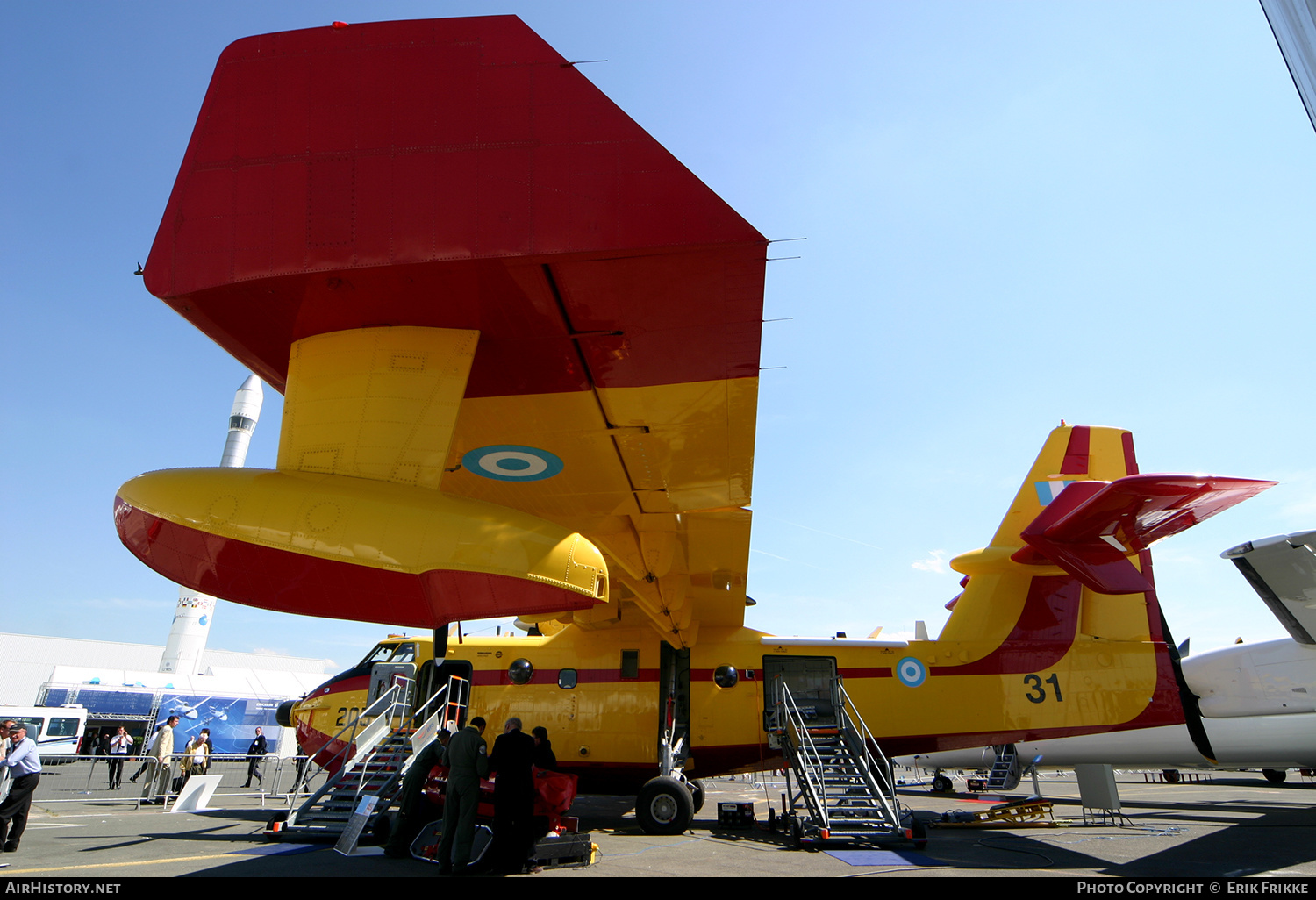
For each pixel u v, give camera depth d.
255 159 5.72
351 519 5.13
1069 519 8.29
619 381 7.09
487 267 5.32
